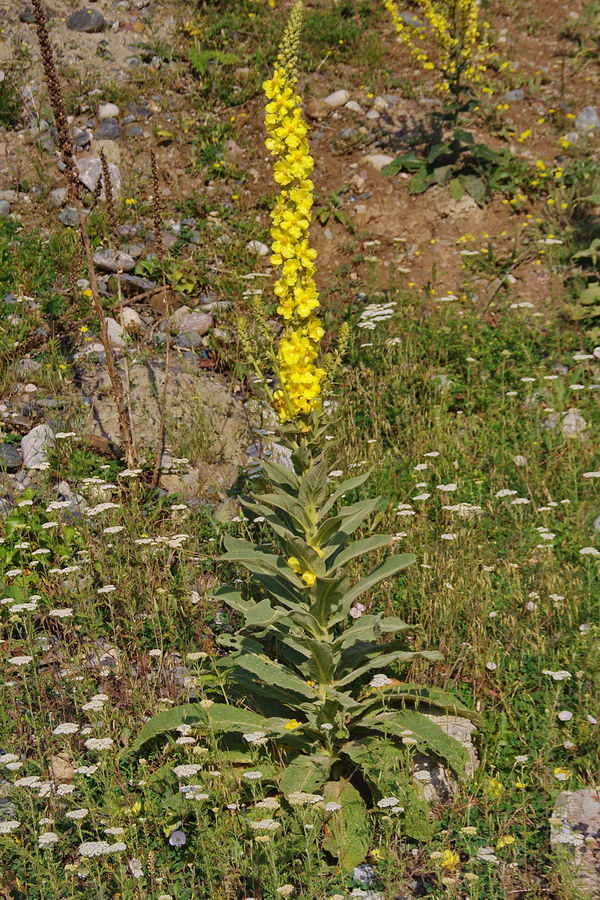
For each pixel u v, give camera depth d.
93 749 3.89
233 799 3.90
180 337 5.77
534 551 4.70
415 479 5.03
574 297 6.27
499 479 5.05
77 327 5.59
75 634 4.33
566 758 4.11
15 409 5.21
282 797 3.97
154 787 3.97
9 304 5.59
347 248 6.82
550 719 4.07
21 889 3.80
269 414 5.32
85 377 5.39
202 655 4.08
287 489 4.12
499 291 6.43
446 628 4.38
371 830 3.92
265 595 4.39
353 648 4.17
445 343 5.80
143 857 3.83
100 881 3.76
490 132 7.73
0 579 4.53
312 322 4.00
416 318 6.14
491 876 3.85
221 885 3.80
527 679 4.30
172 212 6.92
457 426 5.39
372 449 5.12
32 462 5.00
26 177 6.96
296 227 3.94
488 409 5.44
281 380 4.01
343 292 6.44
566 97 8.25
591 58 8.77
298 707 4.07
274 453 5.01
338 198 7.13
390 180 7.34
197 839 3.81
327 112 8.00
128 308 5.77
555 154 7.57
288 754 4.08
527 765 4.07
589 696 4.15
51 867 3.72
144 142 7.53
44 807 3.99
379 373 5.58
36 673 4.20
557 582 4.54
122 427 4.85
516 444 5.22
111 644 4.36
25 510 4.71
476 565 4.60
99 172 6.96
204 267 6.34
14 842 3.79
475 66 8.33
